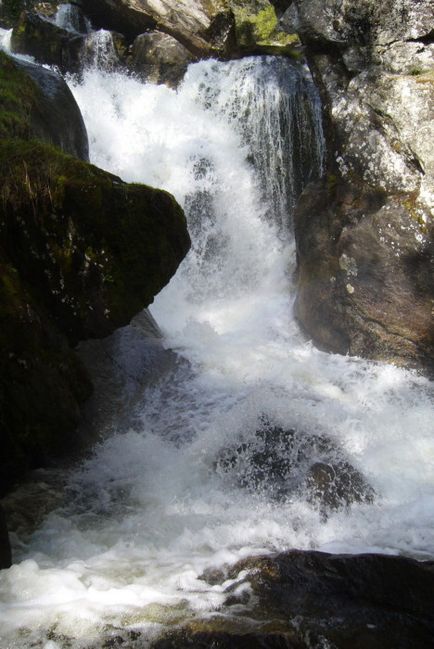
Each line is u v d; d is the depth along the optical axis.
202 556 3.43
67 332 3.92
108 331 3.88
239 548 3.54
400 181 6.24
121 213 3.70
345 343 6.43
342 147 6.68
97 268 3.73
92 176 3.65
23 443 3.68
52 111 5.63
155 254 3.84
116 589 3.03
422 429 5.12
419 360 6.00
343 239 6.44
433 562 3.17
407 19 6.30
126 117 9.22
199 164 8.67
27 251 3.72
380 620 2.79
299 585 3.02
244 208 8.62
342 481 4.24
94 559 3.39
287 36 10.23
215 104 9.28
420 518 3.94
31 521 3.78
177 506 4.05
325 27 6.68
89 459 4.41
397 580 2.96
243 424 4.69
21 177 3.66
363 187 6.49
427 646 2.69
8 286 3.56
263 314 7.38
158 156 8.59
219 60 10.56
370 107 6.48
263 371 5.84
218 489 4.25
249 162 8.90
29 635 2.68
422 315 5.99
